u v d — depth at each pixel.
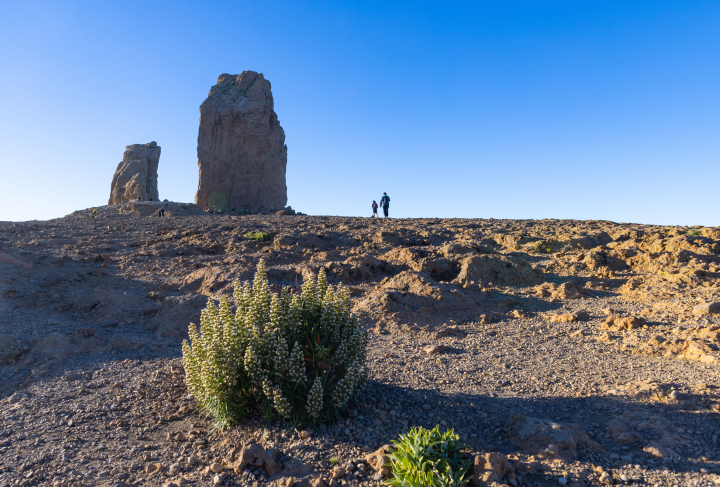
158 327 9.71
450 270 14.11
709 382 5.61
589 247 19.62
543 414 5.19
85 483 4.12
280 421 4.96
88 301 11.12
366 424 4.94
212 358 4.84
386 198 35.69
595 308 10.66
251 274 12.64
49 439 4.96
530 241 20.66
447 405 5.49
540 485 3.75
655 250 16.97
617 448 4.28
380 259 15.02
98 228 24.27
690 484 3.63
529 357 7.57
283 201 76.31
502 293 12.39
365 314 10.26
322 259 15.98
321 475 4.03
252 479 4.05
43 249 17.72
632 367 6.67
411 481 3.66
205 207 71.38
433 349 7.97
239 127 72.69
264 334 5.01
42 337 8.65
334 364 5.13
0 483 4.12
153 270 14.78
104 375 6.98
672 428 4.54
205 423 5.30
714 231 19.91
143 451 4.71
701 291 11.47
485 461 3.84
